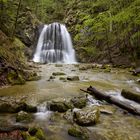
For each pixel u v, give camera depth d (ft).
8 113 24.40
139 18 69.92
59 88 36.91
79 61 105.70
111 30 93.25
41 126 20.94
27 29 107.04
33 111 25.12
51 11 158.61
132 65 72.74
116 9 87.35
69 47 114.93
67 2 157.17
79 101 27.27
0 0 56.59
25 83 41.24
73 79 46.50
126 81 47.29
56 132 19.70
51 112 25.21
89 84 42.06
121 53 85.81
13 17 76.89
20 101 26.89
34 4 138.10
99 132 20.04
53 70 64.54
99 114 24.17
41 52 108.99
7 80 38.99
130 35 81.15
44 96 30.66
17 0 86.94
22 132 18.20
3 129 18.81
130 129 20.89
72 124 21.58
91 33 101.76
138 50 76.69
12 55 50.52
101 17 81.35
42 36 112.78
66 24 124.88
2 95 30.83
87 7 118.62
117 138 18.86
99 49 99.60
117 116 24.45
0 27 63.41
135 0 66.39
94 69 69.05
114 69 68.54
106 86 40.63
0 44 47.50
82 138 18.60
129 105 26.45
